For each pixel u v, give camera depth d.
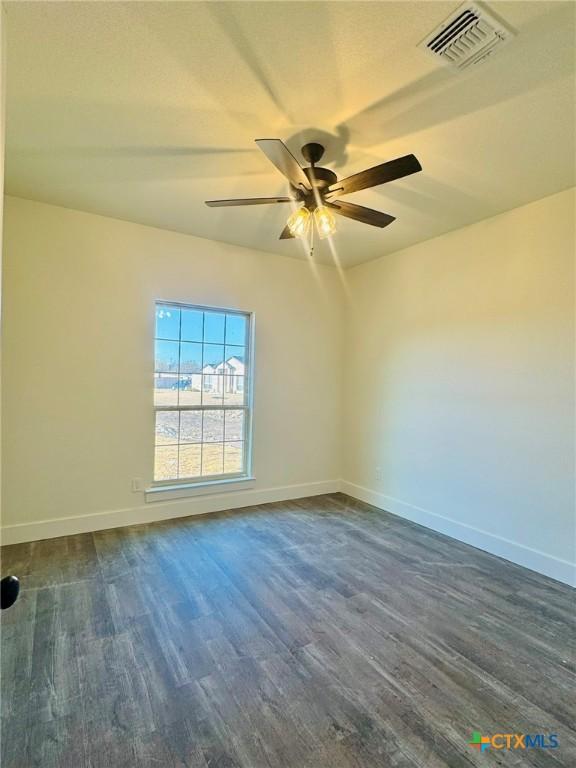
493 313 3.23
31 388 3.20
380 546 3.28
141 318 3.61
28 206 3.15
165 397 3.81
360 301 4.59
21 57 1.70
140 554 3.03
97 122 2.13
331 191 2.14
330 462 4.79
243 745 1.50
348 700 1.71
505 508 3.12
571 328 2.76
